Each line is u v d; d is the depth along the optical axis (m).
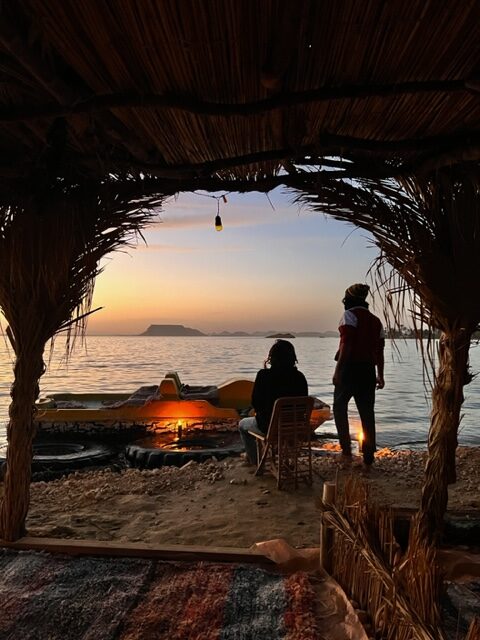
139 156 3.24
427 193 3.46
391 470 6.00
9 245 3.63
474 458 6.67
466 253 3.30
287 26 1.94
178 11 1.89
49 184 3.46
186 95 2.43
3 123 2.79
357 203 3.56
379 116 2.74
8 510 3.60
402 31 2.00
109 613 2.70
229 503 4.92
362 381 5.91
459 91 2.41
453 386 3.48
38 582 3.04
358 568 2.79
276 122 2.77
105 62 2.22
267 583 3.08
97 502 5.01
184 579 3.12
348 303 6.03
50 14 1.93
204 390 13.13
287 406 5.39
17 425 3.65
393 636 2.35
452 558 3.24
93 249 3.81
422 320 3.56
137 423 11.15
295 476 5.37
